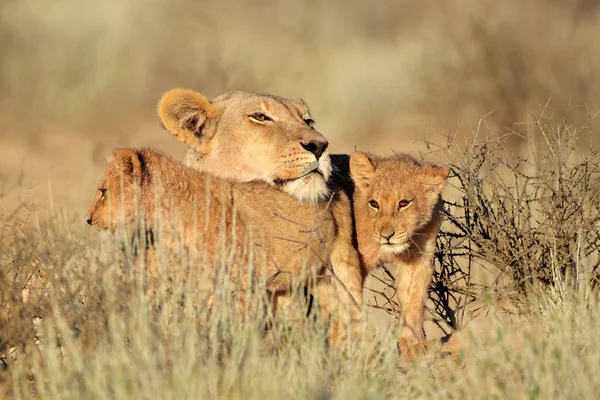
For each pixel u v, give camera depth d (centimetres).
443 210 1259
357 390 800
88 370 819
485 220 1201
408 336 1134
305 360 881
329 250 1116
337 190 1189
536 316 1040
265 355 887
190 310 891
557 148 1278
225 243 1009
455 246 1248
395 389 855
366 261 1204
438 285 1238
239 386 835
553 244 1163
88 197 1916
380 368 907
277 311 1031
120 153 1029
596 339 868
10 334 923
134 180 1026
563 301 1036
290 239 1066
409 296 1198
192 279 938
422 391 836
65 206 1603
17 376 847
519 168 1551
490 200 1265
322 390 815
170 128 1168
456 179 1589
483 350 898
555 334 893
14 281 972
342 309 1100
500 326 971
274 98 1177
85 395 799
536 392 794
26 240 1013
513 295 1163
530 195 1252
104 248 959
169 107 1164
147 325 870
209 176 1057
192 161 1196
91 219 1046
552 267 1138
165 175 1038
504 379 821
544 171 1212
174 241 977
